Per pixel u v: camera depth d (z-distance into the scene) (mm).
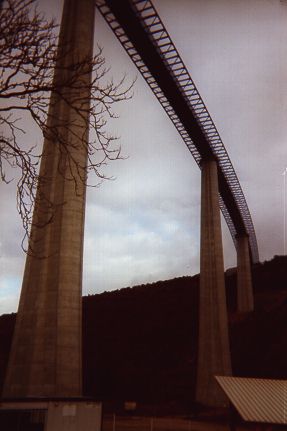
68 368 23031
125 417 38062
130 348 79250
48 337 23547
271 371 49500
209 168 56406
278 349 53594
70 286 24797
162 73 46438
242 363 55625
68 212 25469
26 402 13070
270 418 13422
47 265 25047
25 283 25188
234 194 71625
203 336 46500
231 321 74875
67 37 29328
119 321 93625
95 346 83688
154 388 59094
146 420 35094
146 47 43688
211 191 54719
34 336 23453
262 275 100688
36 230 25547
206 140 54875
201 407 41781
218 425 31594
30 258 25453
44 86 6773
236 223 79875
